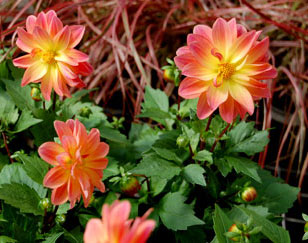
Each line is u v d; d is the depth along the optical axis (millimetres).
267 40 688
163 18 1303
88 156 646
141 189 794
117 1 1199
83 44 1279
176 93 1192
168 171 740
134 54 1104
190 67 682
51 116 817
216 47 691
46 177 638
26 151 889
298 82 1174
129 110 1168
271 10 1331
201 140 772
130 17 1285
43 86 740
